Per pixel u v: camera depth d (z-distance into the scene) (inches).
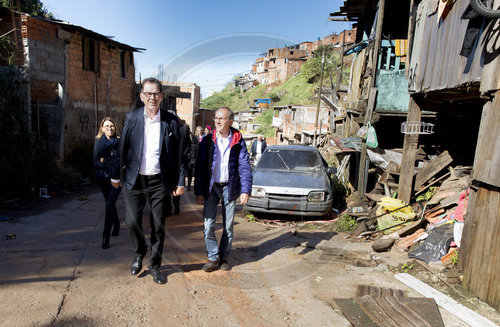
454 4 162.6
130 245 175.8
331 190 263.9
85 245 173.6
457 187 204.5
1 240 175.3
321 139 738.2
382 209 219.5
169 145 129.4
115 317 109.8
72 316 108.7
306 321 113.7
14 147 292.8
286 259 169.2
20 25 342.3
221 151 146.4
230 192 146.9
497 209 122.6
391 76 326.3
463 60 150.8
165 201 133.7
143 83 122.3
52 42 383.9
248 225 241.0
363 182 316.2
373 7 396.2
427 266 154.8
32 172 300.5
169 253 167.6
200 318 112.2
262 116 1392.7
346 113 453.7
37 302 114.9
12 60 331.9
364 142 315.9
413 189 244.4
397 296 130.8
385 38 343.9
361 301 124.6
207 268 148.3
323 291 135.5
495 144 124.4
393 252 178.4
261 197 254.8
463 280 137.9
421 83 200.1
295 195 250.7
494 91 127.9
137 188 130.0
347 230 224.2
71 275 137.3
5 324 101.3
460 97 197.0
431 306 121.3
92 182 380.5
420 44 204.7
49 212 239.3
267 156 309.3
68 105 420.2
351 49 408.5
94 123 481.1
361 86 371.6
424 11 201.0
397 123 361.4
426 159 285.7
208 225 147.4
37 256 155.6
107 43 502.6
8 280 129.5
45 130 405.4
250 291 132.9
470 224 142.9
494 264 122.3
